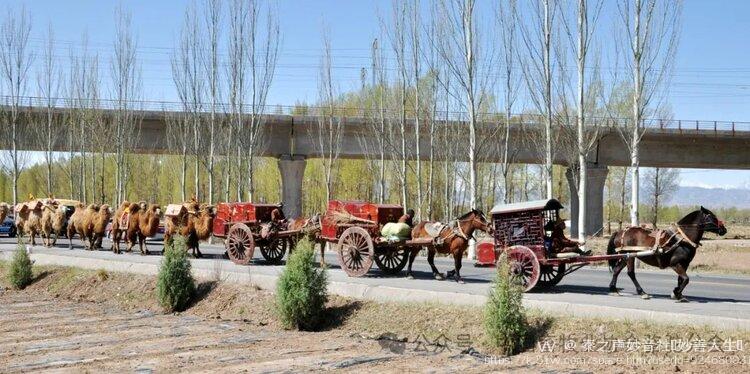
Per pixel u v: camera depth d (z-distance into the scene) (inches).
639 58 1155.9
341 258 815.1
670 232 619.8
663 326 500.1
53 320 729.0
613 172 2785.4
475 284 732.7
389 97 1946.4
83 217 1219.2
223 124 1920.5
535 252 652.7
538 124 1814.7
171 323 703.1
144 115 1946.4
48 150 2081.7
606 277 900.0
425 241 760.3
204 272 827.4
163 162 3058.6
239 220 965.2
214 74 1892.2
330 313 667.4
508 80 1553.9
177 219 1047.6
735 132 1934.1
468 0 1275.8
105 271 924.0
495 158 1921.8
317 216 892.6
